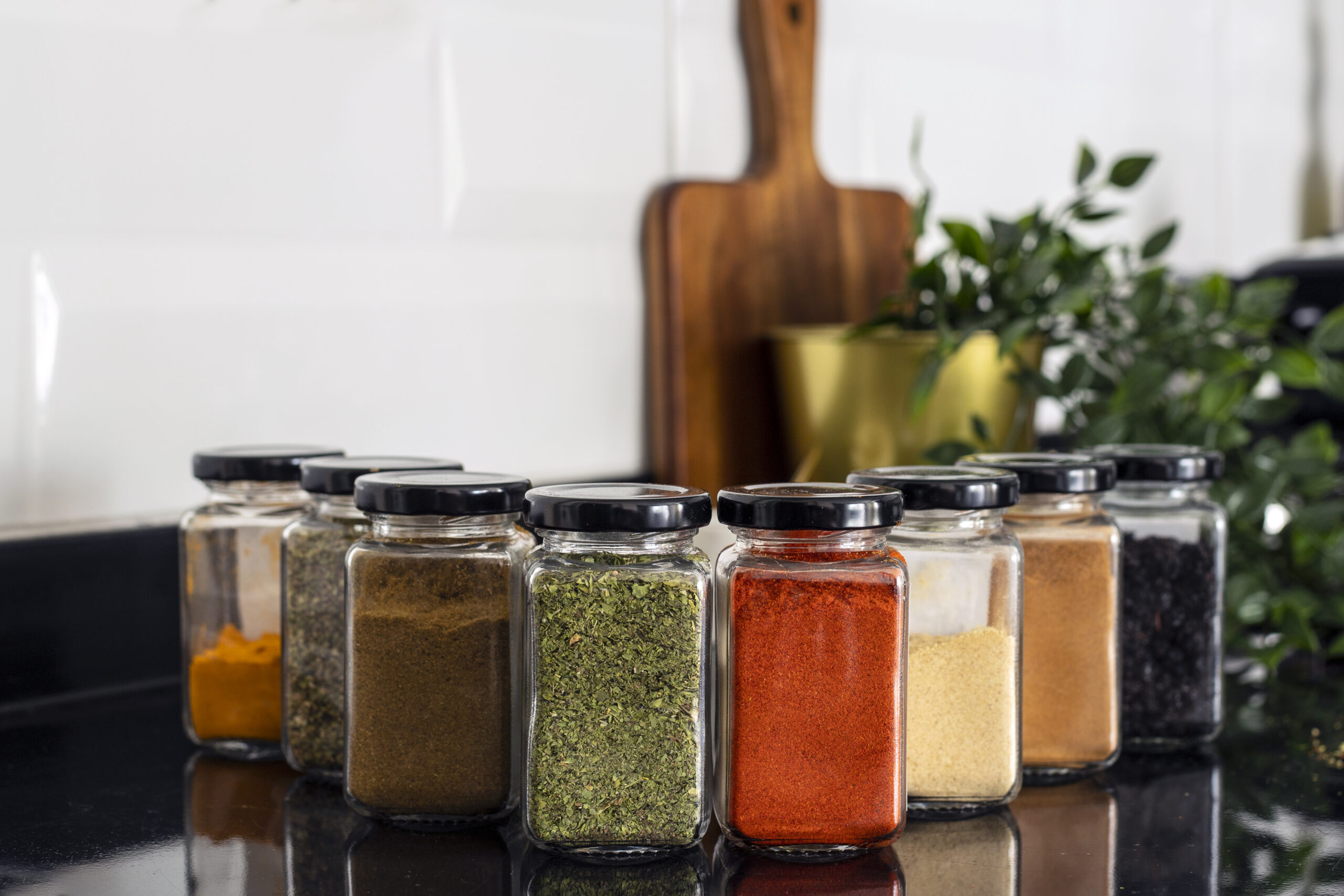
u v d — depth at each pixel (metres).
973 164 1.23
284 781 0.65
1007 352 0.85
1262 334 0.94
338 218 0.83
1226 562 0.80
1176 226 0.94
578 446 0.96
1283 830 0.59
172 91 0.77
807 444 0.95
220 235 0.79
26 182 0.72
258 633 0.69
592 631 0.53
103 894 0.51
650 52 0.98
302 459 0.67
